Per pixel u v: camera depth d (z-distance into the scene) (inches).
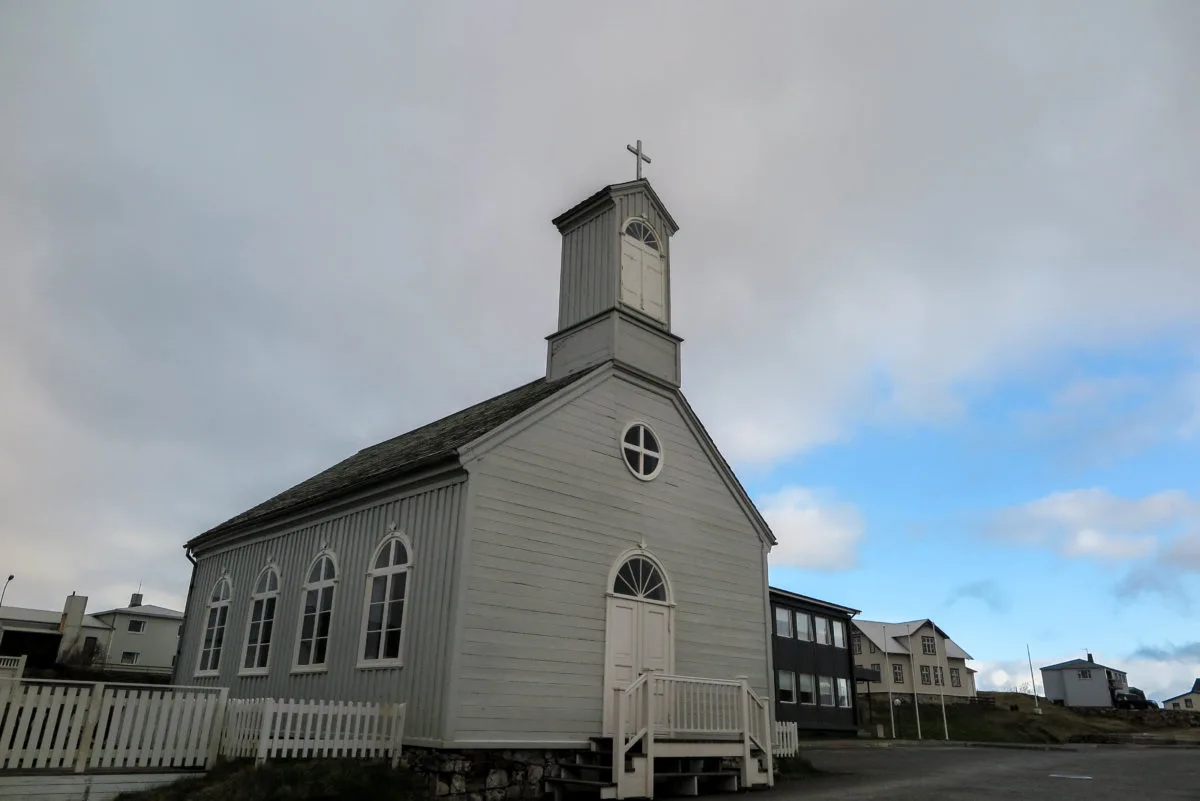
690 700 511.8
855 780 588.7
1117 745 1472.7
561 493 535.2
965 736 2034.9
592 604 534.6
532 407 526.9
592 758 493.7
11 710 382.6
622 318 620.1
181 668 807.1
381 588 538.9
